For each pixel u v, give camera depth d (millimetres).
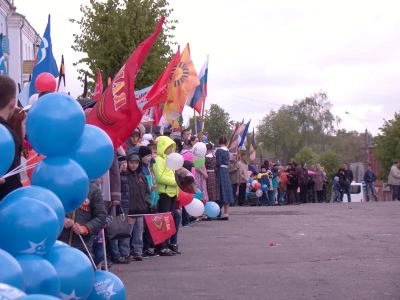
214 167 18266
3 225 4484
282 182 29391
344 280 8914
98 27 26594
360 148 103312
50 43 11852
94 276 5527
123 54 26312
